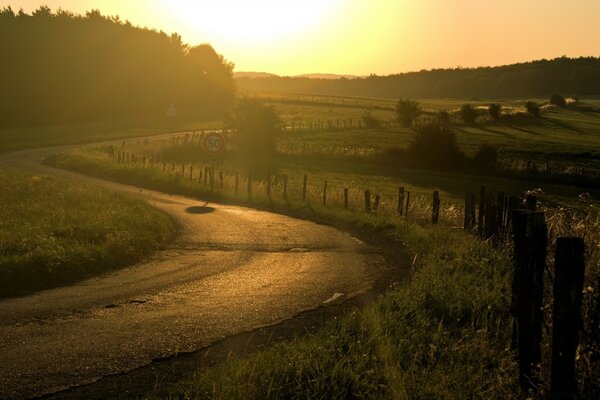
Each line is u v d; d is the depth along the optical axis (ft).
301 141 229.25
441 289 29.91
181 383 19.76
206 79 420.36
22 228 47.42
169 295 34.35
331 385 18.57
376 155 172.45
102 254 42.96
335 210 78.43
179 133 266.98
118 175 124.77
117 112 355.36
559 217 37.37
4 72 311.27
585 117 412.57
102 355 23.67
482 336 22.27
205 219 71.20
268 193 96.32
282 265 44.98
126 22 375.86
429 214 70.64
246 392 17.99
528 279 18.39
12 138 231.30
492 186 136.67
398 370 19.29
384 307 28.19
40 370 21.93
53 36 330.34
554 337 16.74
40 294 34.01
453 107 481.87
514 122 352.08
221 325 28.17
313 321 29.22
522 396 17.85
